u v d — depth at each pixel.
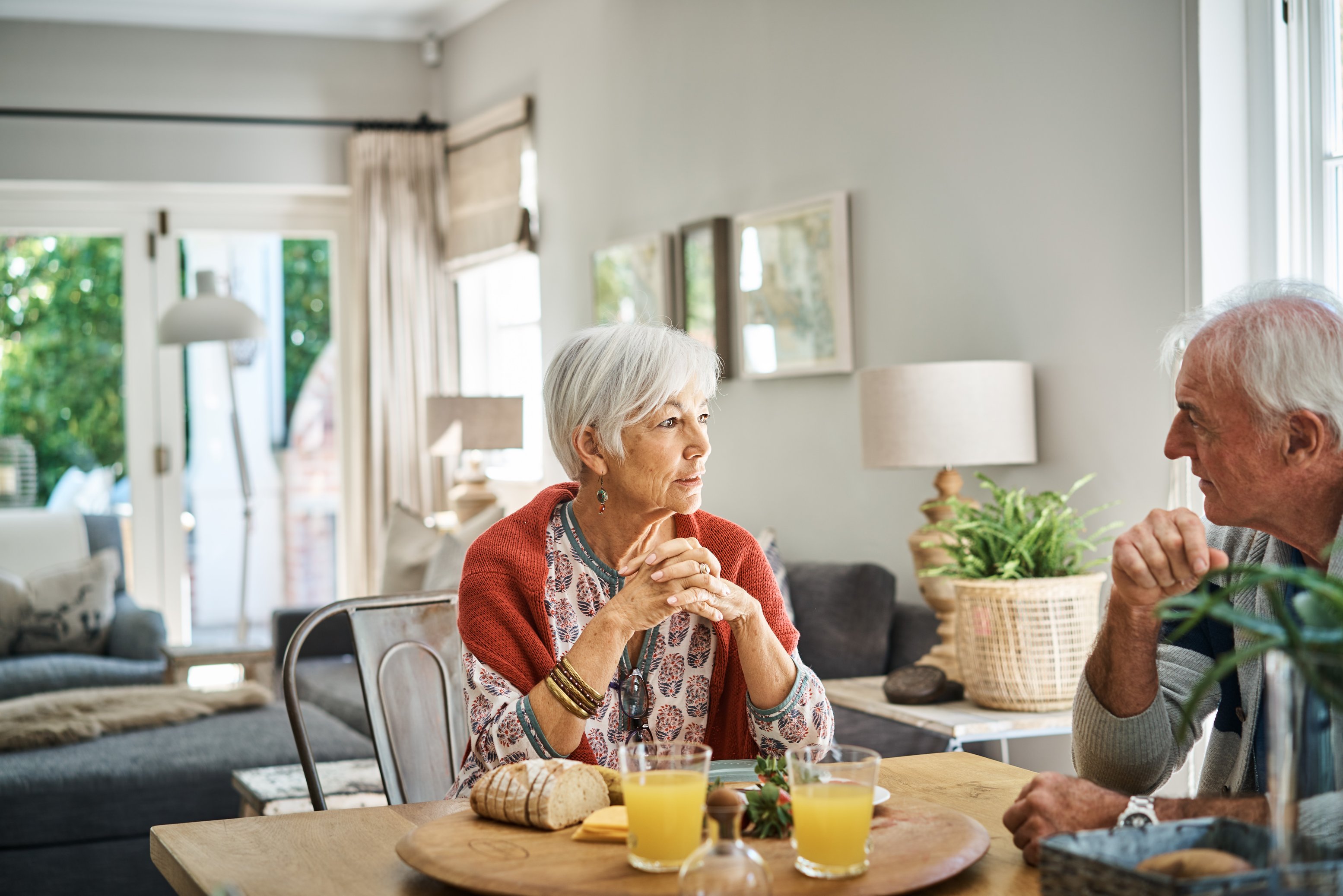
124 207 6.31
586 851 1.06
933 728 2.54
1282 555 1.36
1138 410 2.85
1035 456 3.06
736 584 1.65
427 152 6.44
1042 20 3.10
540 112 5.66
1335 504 1.25
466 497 5.51
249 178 6.37
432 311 6.47
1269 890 0.79
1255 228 2.69
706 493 4.52
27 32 6.06
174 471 6.39
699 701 1.60
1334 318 1.23
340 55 6.48
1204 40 2.66
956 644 2.91
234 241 6.47
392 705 1.87
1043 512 2.63
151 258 6.35
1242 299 1.36
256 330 5.48
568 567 1.62
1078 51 2.99
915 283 3.54
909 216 3.55
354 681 4.40
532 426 5.92
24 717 3.41
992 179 3.26
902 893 0.97
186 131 6.28
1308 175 2.61
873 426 3.00
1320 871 0.79
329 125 6.46
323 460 6.60
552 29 5.52
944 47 3.41
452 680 1.93
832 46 3.84
